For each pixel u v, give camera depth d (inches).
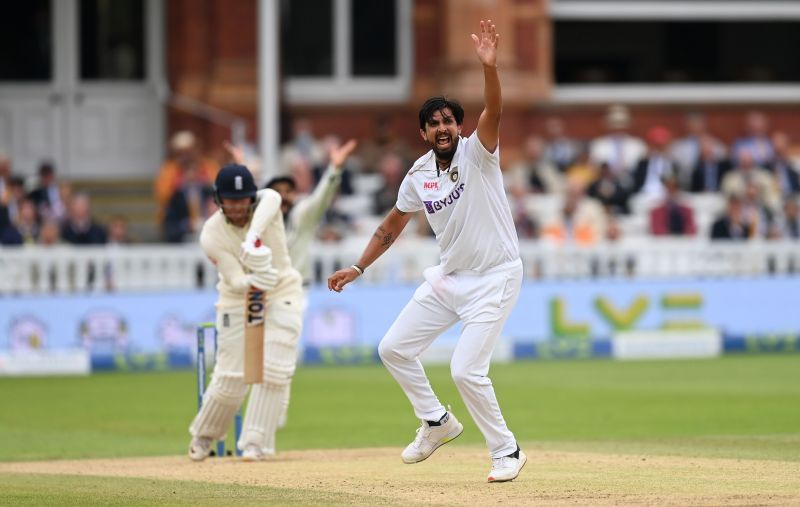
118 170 3415.4
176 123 3353.8
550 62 3430.1
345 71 3435.0
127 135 3417.8
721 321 2746.1
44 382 2351.1
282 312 1405.0
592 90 3459.6
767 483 1097.4
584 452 1393.9
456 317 1136.2
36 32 3422.7
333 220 2829.7
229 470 1293.1
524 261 2743.6
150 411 1959.9
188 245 2728.8
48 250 2581.2
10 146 3415.4
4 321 2504.9
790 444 1453.0
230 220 1369.3
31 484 1210.6
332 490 1105.4
